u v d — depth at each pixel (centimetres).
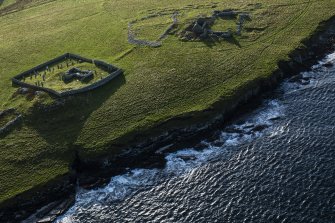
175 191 6950
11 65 10525
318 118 8075
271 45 10138
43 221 6681
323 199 6419
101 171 7444
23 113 8575
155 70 9644
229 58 9794
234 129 8069
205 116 8175
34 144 7894
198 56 9981
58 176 7244
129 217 6619
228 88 8800
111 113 8456
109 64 9719
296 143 7556
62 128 8206
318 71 9444
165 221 6475
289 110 8381
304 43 10162
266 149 7519
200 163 7412
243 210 6450
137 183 7175
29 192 7006
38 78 9600
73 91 8862
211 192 6838
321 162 7081
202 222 6369
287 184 6762
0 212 6800
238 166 7250
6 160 7619
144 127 8012
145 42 10775
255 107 8569
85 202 6938
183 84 9088
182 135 7950
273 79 9112
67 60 10325
